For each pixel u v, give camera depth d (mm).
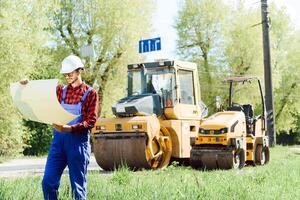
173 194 6652
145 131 14602
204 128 15109
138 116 15000
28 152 30719
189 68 16625
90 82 37625
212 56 49312
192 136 16359
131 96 15695
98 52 37469
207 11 48906
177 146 15727
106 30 37094
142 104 15125
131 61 37562
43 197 6406
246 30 48625
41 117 5492
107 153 14922
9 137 24844
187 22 49281
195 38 49281
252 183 9188
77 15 37375
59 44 37562
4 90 23812
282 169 13453
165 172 12352
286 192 8078
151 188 7258
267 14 29938
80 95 5980
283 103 57500
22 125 26797
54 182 5953
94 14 37188
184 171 12484
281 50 56812
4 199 5914
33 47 25422
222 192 7305
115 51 37688
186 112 16219
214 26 49094
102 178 9305
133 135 14664
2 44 23375
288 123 57844
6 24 23391
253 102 48281
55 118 5508
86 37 37531
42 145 31062
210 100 49062
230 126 15023
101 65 37875
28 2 24891
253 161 16547
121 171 9328
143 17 37906
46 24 25953
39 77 30578
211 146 15023
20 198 6133
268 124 29547
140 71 16312
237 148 14812
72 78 6000
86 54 15891
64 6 37188
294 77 56656
